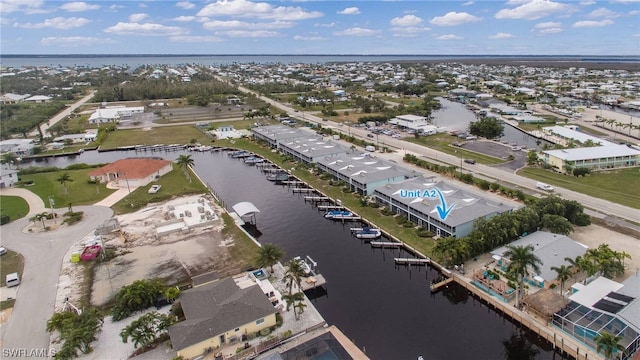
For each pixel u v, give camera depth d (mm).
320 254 109250
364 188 142750
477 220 104250
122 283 94500
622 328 67500
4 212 137500
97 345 74062
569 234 106688
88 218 131875
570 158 160375
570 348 68625
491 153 192125
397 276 97750
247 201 148500
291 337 75188
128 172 166875
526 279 87812
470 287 88312
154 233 119938
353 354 71125
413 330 78688
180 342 69562
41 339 76312
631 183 144625
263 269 96688
